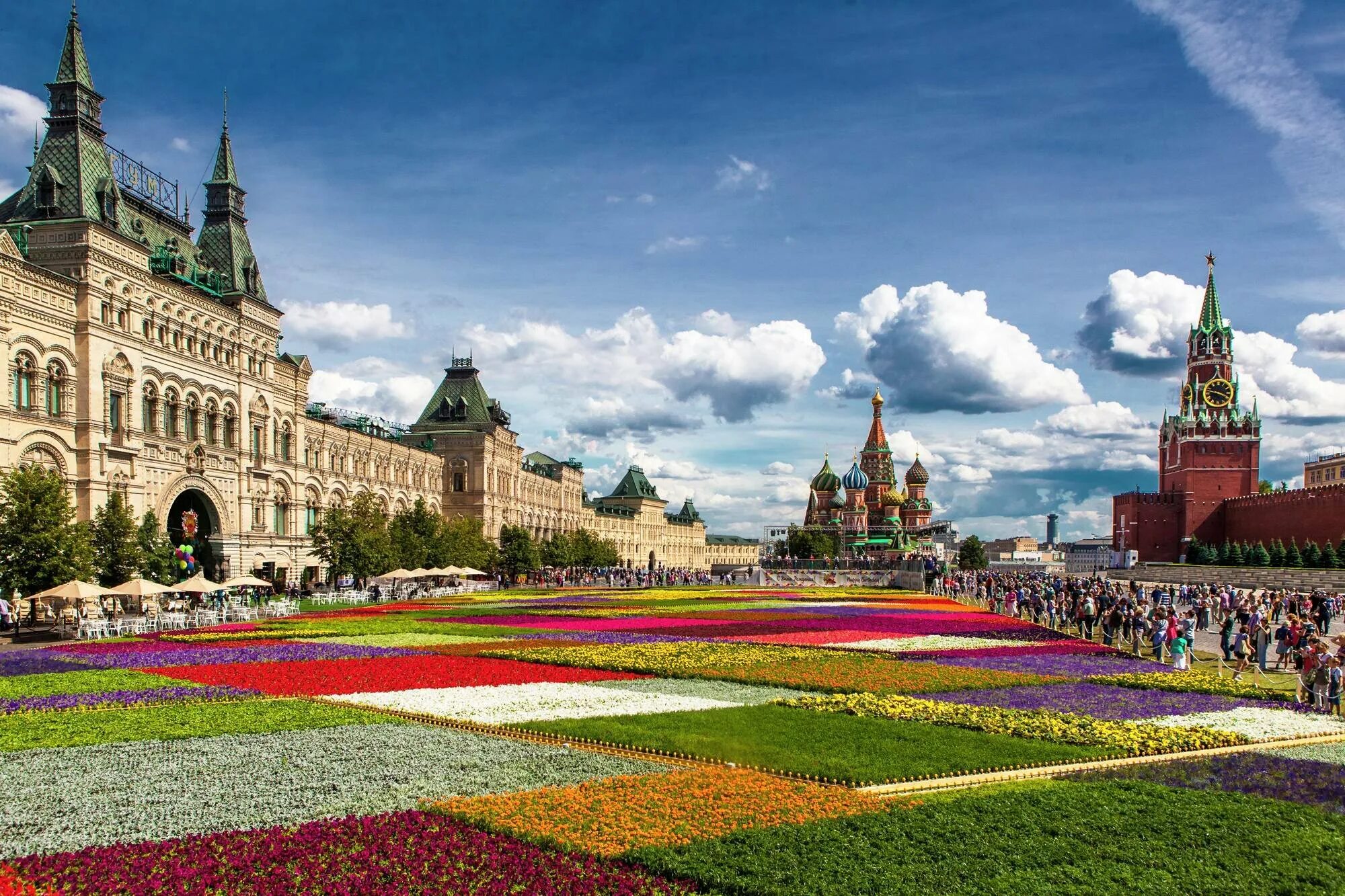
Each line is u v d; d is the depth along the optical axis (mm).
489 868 19891
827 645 57844
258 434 114125
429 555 130500
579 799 24234
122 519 80750
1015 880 19281
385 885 18969
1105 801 24172
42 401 81375
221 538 105562
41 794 24875
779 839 21359
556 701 37719
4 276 76625
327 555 108750
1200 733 32312
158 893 18781
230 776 26578
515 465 197125
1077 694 40562
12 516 70250
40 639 65750
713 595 119312
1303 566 172500
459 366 188625
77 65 90125
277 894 18609
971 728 33312
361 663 47969
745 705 37344
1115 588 80750
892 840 21391
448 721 34000
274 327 117312
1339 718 35844
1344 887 19344
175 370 98000
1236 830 22297
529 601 104375
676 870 19781
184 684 41406
